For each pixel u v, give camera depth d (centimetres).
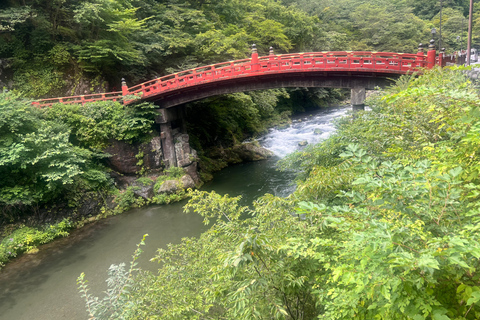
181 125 2006
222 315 447
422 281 182
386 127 536
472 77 779
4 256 1110
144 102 1652
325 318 257
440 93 251
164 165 1786
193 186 1738
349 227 238
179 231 1291
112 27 1928
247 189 1712
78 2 1911
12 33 1794
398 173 265
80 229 1364
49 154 1238
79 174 1447
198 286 471
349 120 1102
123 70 2125
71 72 1872
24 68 1775
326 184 414
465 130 276
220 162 2222
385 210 252
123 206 1547
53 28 1861
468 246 165
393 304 204
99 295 902
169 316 407
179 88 1628
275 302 295
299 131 2795
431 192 237
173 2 2566
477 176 226
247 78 1608
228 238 482
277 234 407
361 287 195
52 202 1348
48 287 959
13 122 1239
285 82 1605
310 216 347
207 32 2234
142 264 1044
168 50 2181
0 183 1220
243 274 346
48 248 1203
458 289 185
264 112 3058
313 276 341
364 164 281
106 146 1606
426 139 430
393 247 200
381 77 1403
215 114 2439
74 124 1534
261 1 3578
